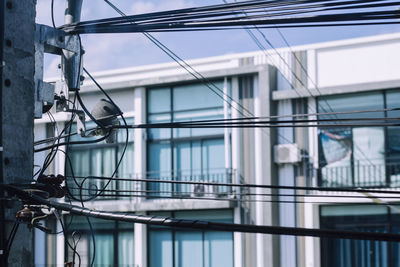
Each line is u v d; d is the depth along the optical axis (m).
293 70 24.75
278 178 24.80
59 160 27.03
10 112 7.33
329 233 5.30
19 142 7.38
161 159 26.58
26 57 7.58
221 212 25.39
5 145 7.23
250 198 24.77
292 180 24.53
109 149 27.30
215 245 25.28
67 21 9.06
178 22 8.46
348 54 23.98
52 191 8.37
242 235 24.78
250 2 8.33
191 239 25.73
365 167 23.53
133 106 26.97
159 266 26.14
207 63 25.97
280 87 24.97
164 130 26.61
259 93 24.81
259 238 24.48
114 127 9.57
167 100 26.56
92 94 27.41
